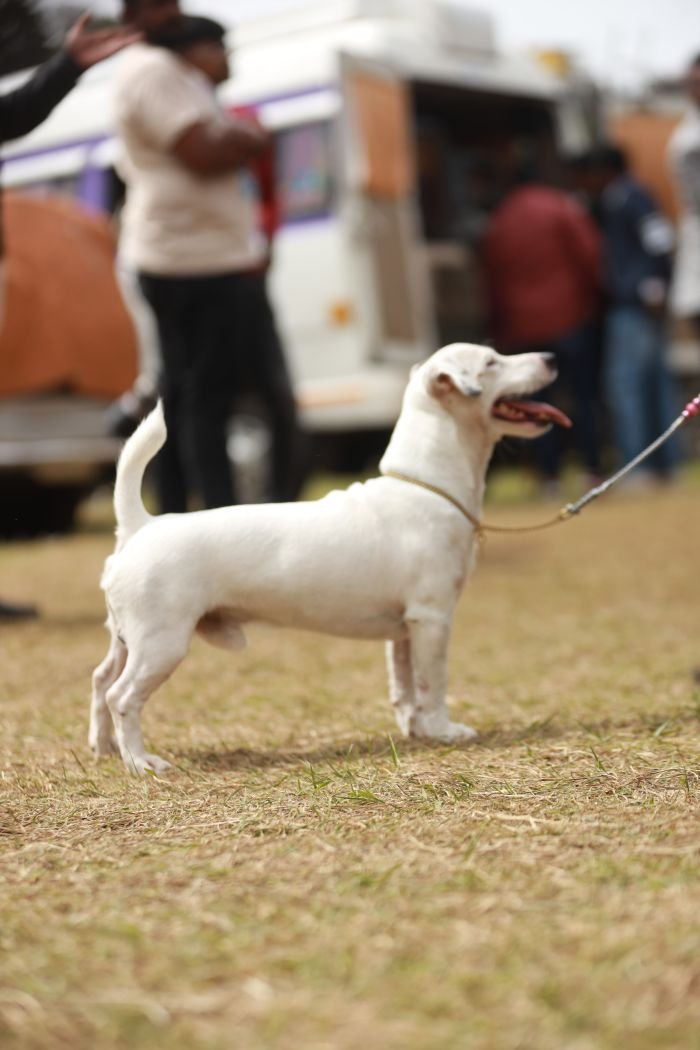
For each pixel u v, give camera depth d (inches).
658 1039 147.8
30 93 399.9
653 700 326.0
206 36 504.4
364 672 382.6
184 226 512.1
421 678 289.0
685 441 1088.8
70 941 177.6
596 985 159.3
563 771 252.7
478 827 218.2
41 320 727.1
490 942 172.1
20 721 323.0
